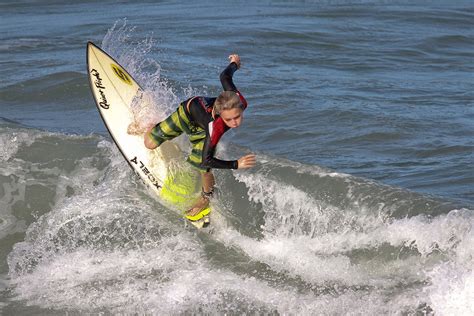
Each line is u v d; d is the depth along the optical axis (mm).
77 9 103938
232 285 25172
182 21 86062
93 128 42812
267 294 24578
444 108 47500
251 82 53969
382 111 46156
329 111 45812
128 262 27375
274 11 93750
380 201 26328
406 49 70125
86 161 33469
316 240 26703
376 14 90000
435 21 85750
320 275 25250
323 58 65062
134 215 29500
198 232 28297
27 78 55375
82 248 28703
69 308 25328
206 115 26062
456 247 23812
